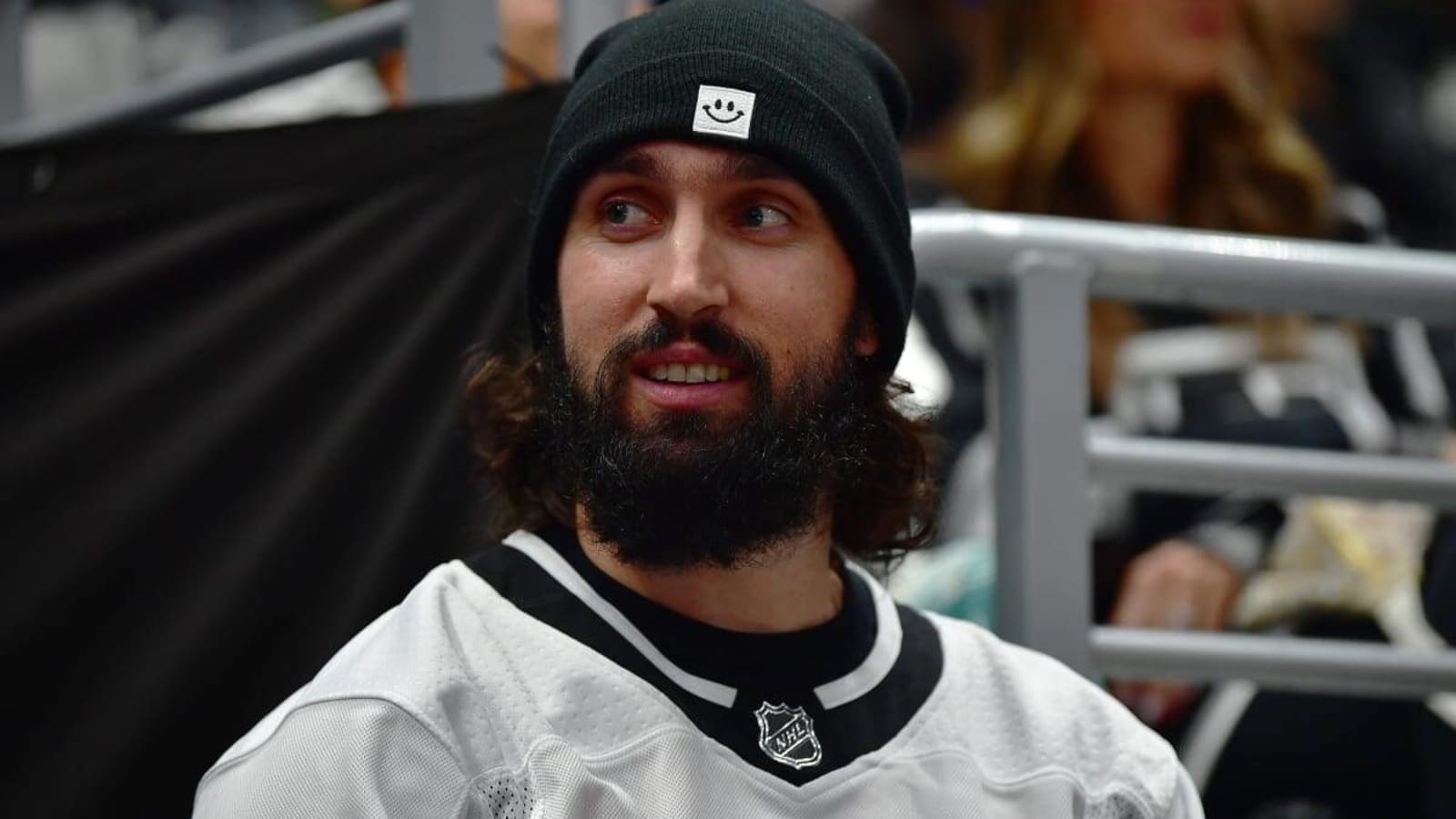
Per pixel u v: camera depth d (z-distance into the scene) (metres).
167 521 3.68
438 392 3.65
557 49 4.38
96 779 3.61
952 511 4.78
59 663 3.66
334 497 3.64
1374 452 4.96
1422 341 5.33
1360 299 3.65
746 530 2.80
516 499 3.20
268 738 2.73
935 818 2.87
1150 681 3.58
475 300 3.66
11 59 5.12
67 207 3.79
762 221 2.85
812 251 2.87
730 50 2.87
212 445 3.70
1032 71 5.28
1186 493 4.78
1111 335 4.91
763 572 2.92
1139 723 3.15
